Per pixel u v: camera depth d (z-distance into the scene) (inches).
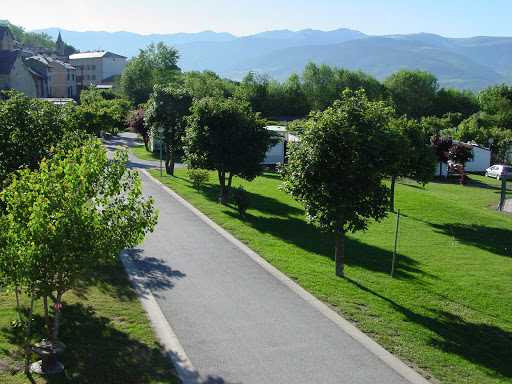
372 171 552.1
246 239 733.3
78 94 4143.7
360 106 564.4
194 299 479.8
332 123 543.8
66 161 327.6
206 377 334.0
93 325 390.6
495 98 3715.6
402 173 1122.0
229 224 826.8
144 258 605.6
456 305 537.3
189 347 378.0
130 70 3339.1
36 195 304.5
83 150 333.4
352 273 624.7
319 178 565.0
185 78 3801.7
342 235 593.3
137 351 356.8
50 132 494.9
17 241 297.9
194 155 997.2
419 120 3617.1
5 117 471.5
